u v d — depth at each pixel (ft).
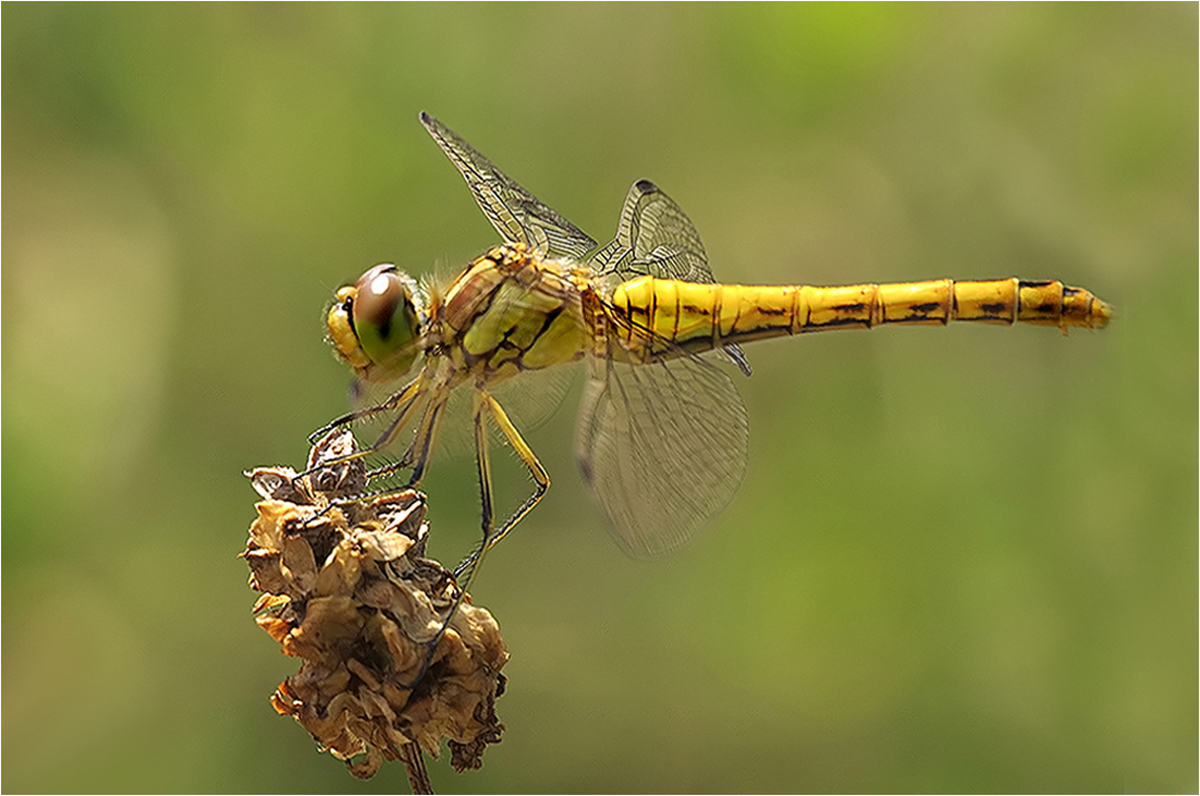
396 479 1.61
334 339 1.61
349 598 1.57
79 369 1.72
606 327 1.63
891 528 1.72
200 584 1.72
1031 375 1.72
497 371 1.62
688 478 1.62
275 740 1.71
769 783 1.71
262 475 1.57
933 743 1.71
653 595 1.72
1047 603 1.71
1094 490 1.71
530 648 1.72
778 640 1.72
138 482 1.72
